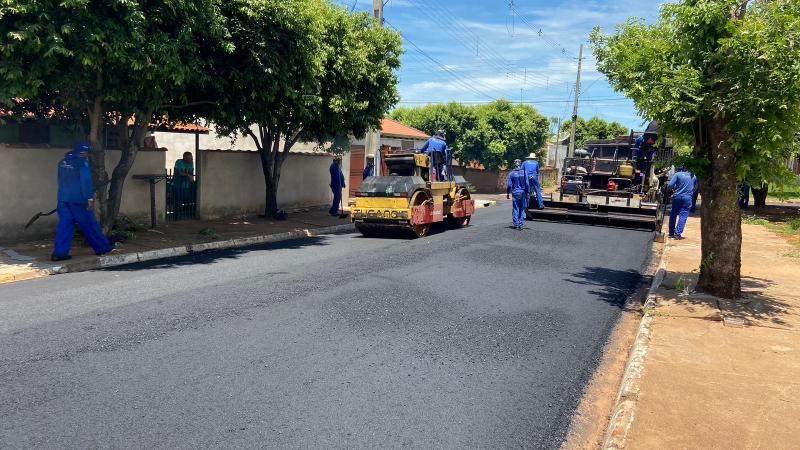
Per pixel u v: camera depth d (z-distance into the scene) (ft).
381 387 14.29
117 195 33.42
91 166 31.78
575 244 39.32
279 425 12.17
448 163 47.85
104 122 34.78
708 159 23.15
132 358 15.60
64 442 11.24
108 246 30.45
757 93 19.86
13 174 32.53
